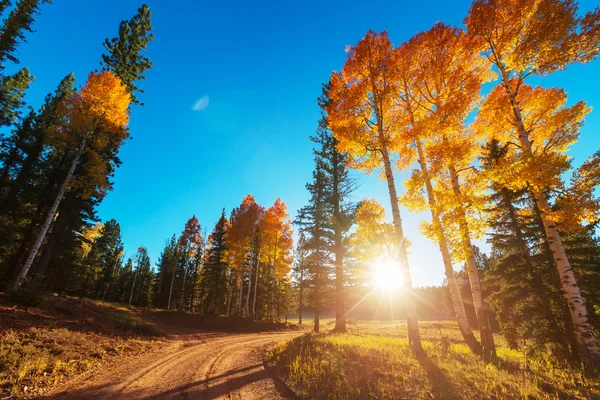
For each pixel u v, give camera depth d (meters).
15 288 12.54
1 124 20.33
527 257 13.12
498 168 8.48
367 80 10.09
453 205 8.77
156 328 16.56
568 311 11.21
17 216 20.06
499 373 6.89
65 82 26.50
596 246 12.75
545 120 10.29
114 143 18.38
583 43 8.41
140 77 22.91
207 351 12.69
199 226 45.69
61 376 6.80
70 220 21.92
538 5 9.11
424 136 9.59
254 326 28.22
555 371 7.55
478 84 9.20
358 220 19.11
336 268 19.44
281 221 33.97
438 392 5.80
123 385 6.72
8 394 5.40
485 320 8.83
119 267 58.00
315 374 7.30
